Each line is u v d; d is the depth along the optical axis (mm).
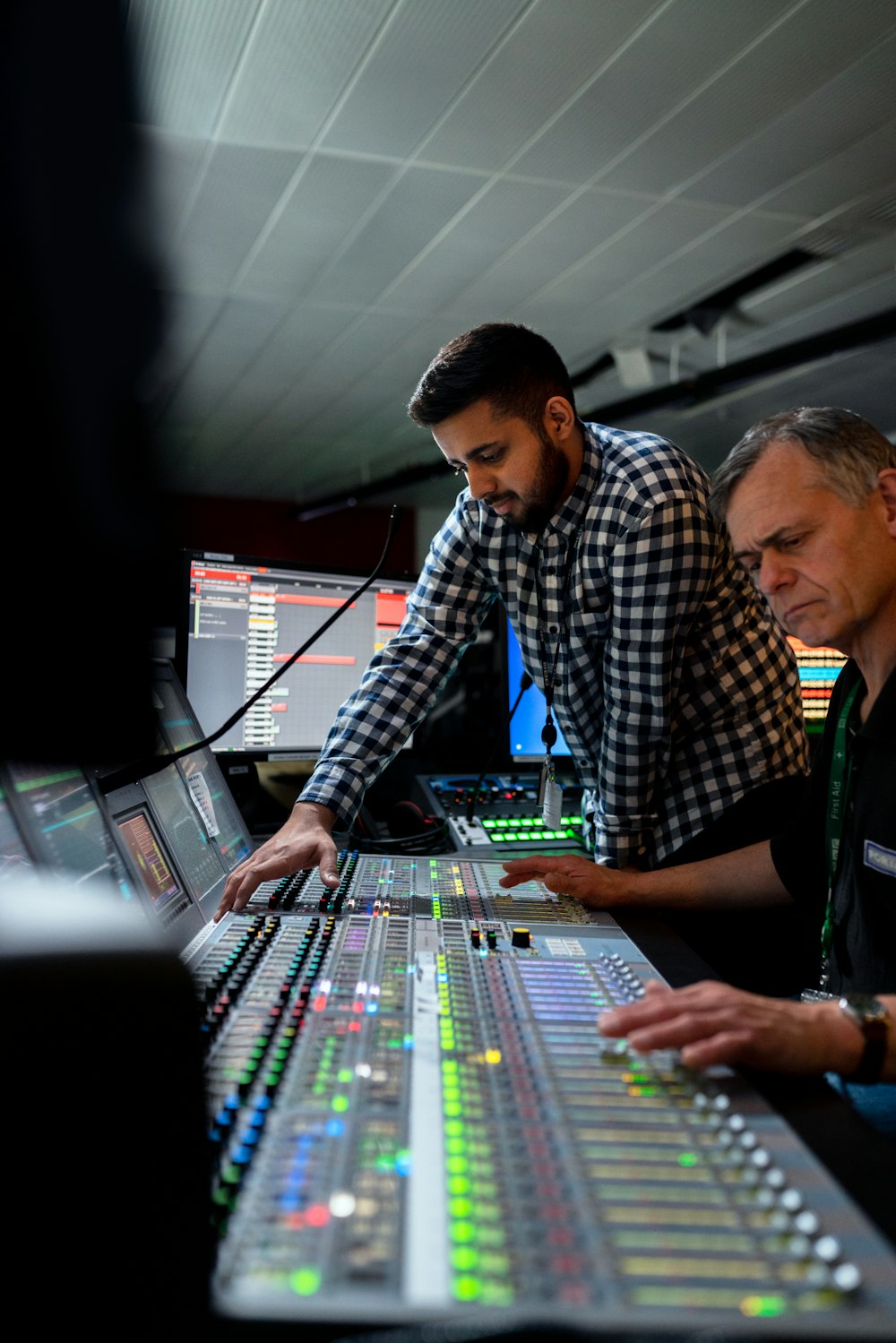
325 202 4762
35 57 356
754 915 1464
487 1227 456
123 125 375
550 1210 474
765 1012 681
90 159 367
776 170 4453
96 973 504
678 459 1401
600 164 4402
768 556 1049
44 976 487
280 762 1935
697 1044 643
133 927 551
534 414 1347
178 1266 407
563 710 1658
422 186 4613
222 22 3418
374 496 10758
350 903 1116
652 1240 451
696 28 3471
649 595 1359
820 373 7012
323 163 4398
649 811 1518
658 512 1342
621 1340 386
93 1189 418
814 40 3547
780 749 1573
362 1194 481
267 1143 529
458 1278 417
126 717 411
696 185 4582
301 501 12172
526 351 1345
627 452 1404
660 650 1373
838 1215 483
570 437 1413
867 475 1019
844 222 4973
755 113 3996
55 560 382
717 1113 593
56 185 360
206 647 1784
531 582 1563
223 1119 552
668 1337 387
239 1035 684
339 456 10016
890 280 5715
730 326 6422
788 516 1021
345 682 1958
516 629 1646
